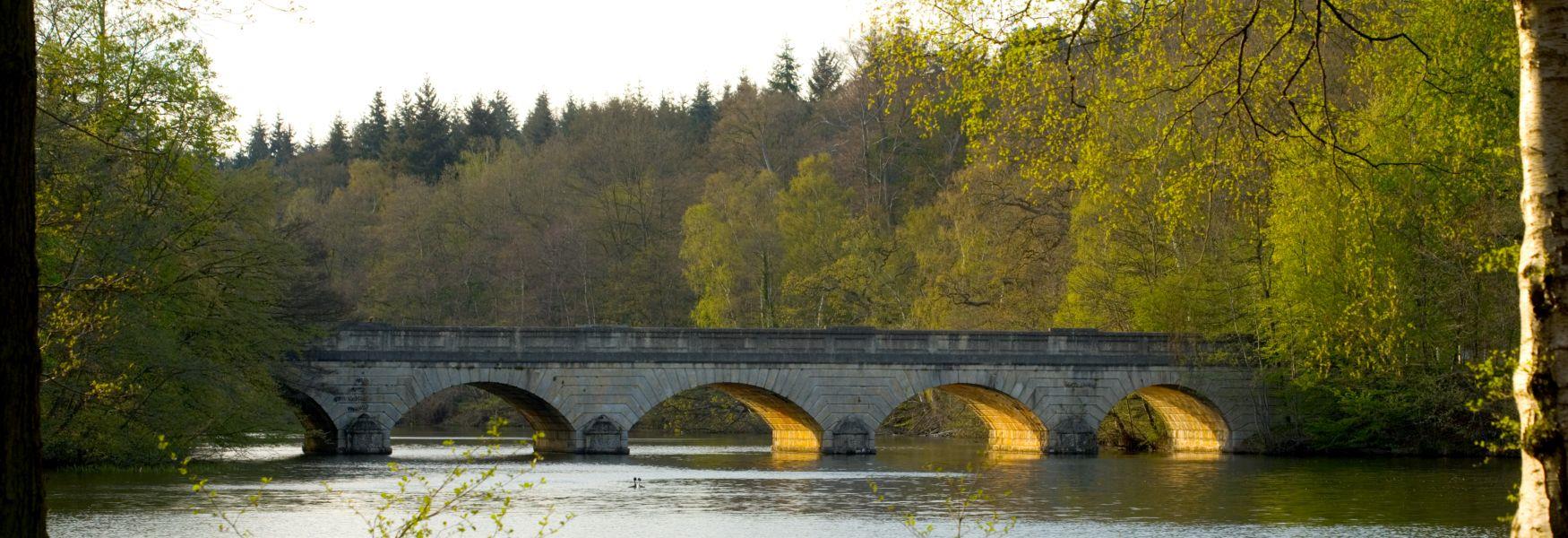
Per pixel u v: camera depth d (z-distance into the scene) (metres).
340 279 108.88
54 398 44.22
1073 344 67.56
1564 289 14.42
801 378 66.25
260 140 188.62
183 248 49.16
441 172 143.88
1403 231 49.53
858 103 108.88
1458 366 59.44
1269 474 53.19
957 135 108.81
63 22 41.22
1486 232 42.72
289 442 71.31
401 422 112.69
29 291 12.88
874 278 90.12
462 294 109.06
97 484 45.25
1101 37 24.80
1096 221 72.62
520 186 114.88
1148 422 75.75
